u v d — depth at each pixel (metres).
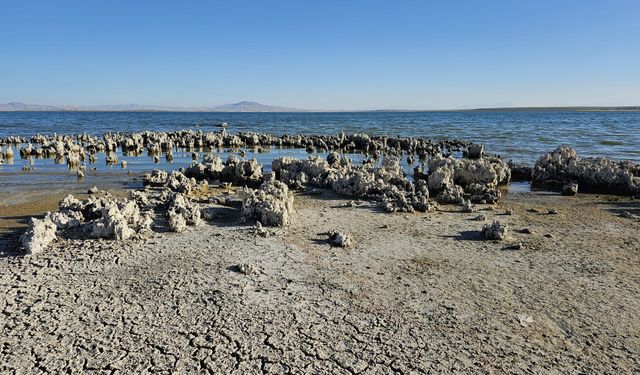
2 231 15.24
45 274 11.38
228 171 25.97
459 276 11.68
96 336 8.81
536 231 15.57
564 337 8.99
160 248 13.25
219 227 15.49
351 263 12.43
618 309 10.05
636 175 26.06
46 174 27.55
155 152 41.50
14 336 8.77
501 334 9.06
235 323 9.28
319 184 23.42
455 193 20.41
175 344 8.59
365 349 8.53
